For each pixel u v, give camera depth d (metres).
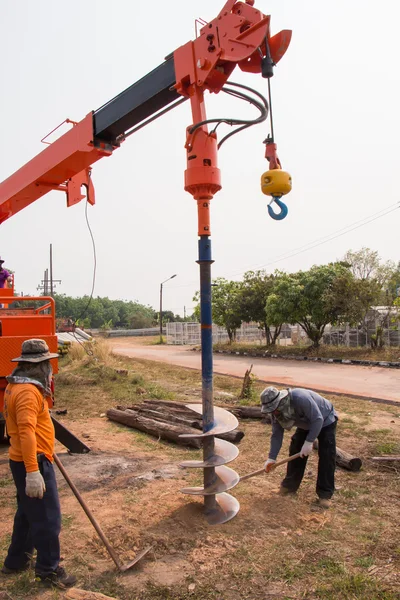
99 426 9.01
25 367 3.63
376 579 3.61
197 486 5.61
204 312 4.75
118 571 3.83
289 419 4.93
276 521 4.65
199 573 3.79
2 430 7.61
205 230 4.75
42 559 3.60
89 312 109.25
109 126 6.44
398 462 6.17
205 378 4.77
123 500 5.26
